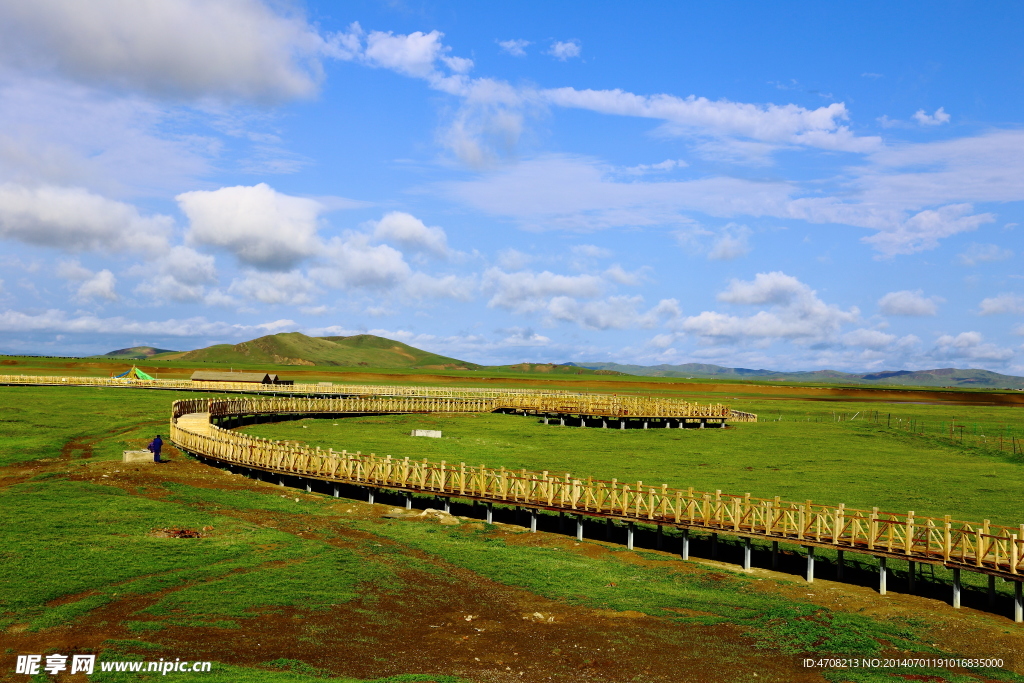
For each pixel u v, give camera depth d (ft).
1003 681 69.21
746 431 279.90
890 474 180.55
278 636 73.05
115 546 97.25
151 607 78.02
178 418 234.99
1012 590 96.99
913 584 95.91
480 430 265.34
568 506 120.78
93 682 60.85
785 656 74.08
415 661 69.00
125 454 162.20
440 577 95.09
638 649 74.74
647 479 169.17
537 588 92.68
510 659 70.79
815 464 197.26
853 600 92.63
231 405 260.01
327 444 211.82
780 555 112.37
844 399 543.39
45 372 575.38
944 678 69.56
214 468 166.50
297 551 101.71
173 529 107.34
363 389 413.80
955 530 93.97
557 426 285.23
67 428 220.43
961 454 221.05
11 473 149.48
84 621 73.41
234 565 93.56
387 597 86.53
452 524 125.49
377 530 118.32
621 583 96.53
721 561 110.11
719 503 109.91
